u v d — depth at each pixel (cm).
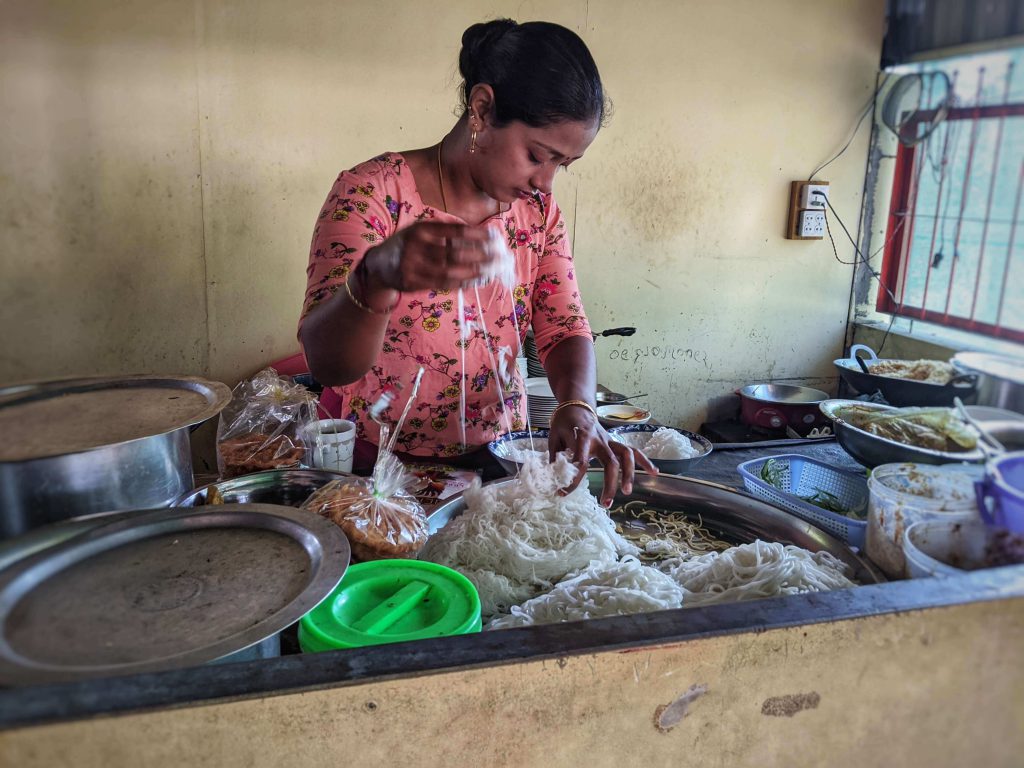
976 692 74
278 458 126
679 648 64
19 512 70
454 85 248
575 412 121
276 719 57
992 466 74
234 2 196
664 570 102
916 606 69
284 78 212
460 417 143
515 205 134
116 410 80
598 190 278
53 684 54
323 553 73
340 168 231
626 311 293
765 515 110
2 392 75
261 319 155
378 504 97
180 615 64
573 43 101
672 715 66
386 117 240
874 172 106
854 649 68
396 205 121
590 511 107
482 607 92
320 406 151
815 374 261
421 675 59
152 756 54
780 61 225
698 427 296
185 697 54
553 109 98
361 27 228
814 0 219
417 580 82
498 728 63
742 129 255
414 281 78
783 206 249
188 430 91
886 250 97
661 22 261
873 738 73
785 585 87
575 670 62
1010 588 71
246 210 160
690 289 286
